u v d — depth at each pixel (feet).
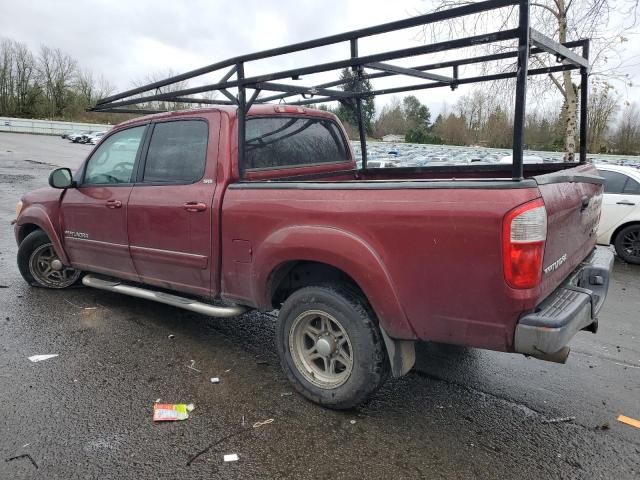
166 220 12.79
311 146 14.73
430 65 13.73
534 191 7.80
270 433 9.62
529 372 12.44
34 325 14.84
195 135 12.51
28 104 216.95
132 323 15.17
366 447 9.23
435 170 15.65
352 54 10.35
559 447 9.32
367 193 9.20
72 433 9.50
